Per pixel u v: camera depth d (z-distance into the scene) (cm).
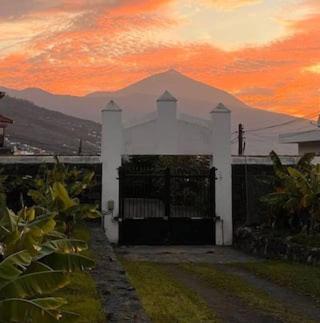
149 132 2428
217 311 1095
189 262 1864
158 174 2364
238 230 2280
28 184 2252
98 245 1691
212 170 2362
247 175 2369
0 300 600
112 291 992
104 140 2347
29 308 593
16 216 815
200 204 2419
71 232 1391
